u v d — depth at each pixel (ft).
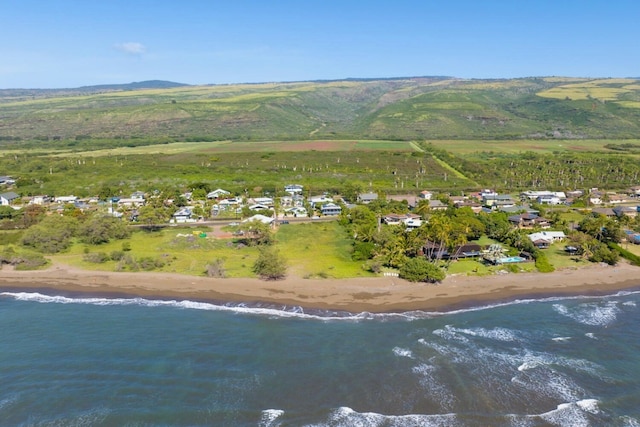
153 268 313.12
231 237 393.09
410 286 285.84
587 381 187.62
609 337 225.97
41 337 221.25
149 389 179.83
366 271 308.60
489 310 256.93
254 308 255.29
